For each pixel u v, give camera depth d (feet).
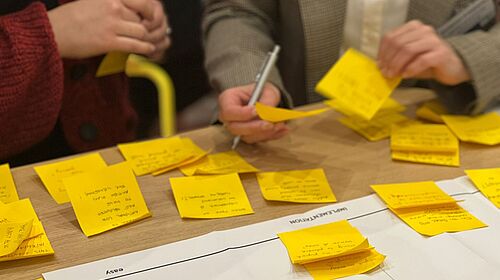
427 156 3.03
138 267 2.22
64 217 2.55
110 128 4.10
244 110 3.10
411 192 2.68
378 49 3.71
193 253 2.29
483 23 3.67
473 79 3.33
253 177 2.88
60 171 2.91
